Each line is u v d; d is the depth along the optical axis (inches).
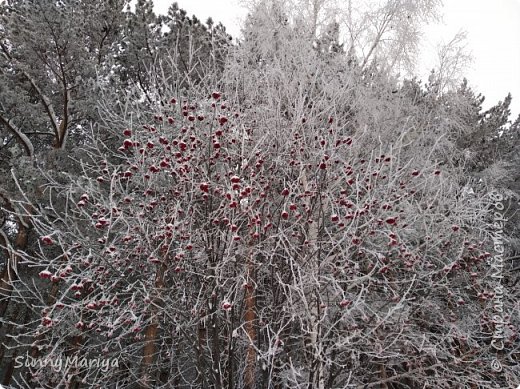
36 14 285.7
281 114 214.1
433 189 200.7
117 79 301.3
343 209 190.9
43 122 317.1
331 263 175.5
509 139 454.3
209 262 179.0
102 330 212.1
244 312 199.0
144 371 210.7
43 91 318.7
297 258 183.8
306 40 259.6
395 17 295.6
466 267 215.0
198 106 212.4
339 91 214.7
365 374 209.3
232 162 199.8
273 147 209.8
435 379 191.8
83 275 177.9
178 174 181.2
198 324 182.5
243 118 206.1
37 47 291.6
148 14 359.9
